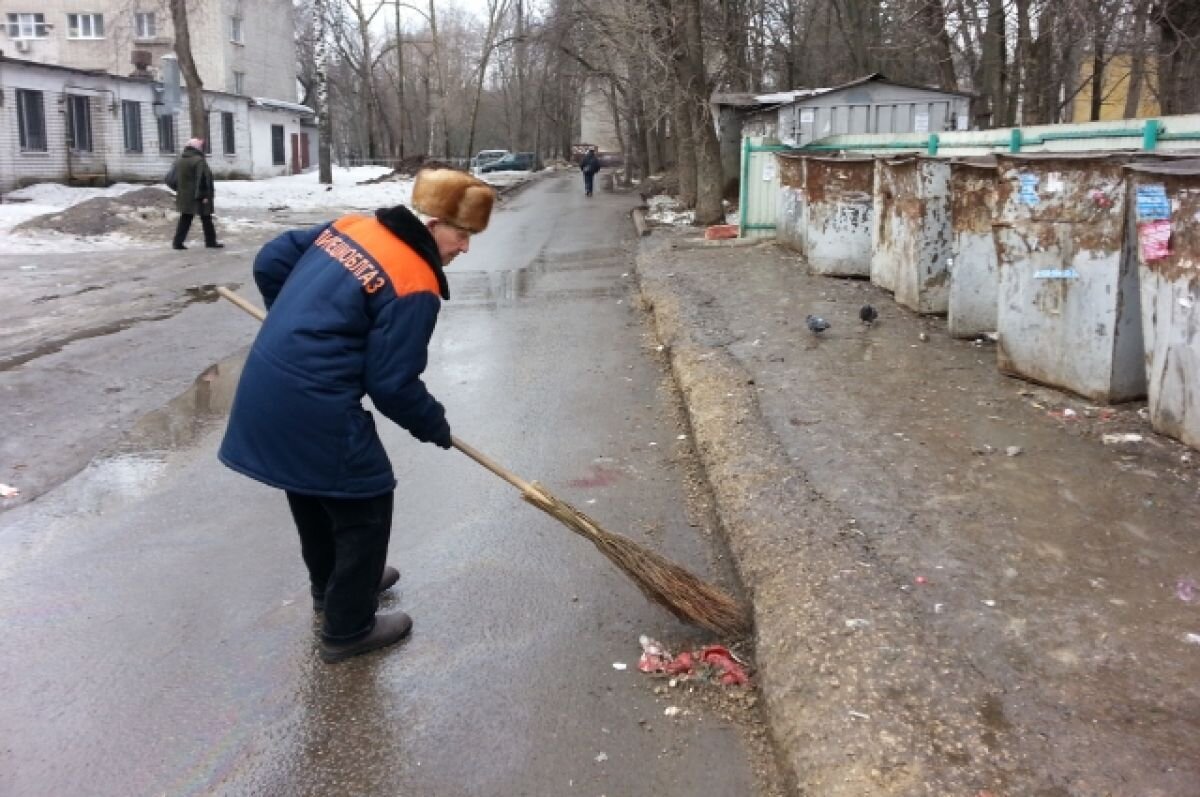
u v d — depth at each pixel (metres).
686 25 16.66
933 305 7.86
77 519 4.58
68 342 8.22
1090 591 3.27
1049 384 5.61
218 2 37.69
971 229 6.85
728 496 4.30
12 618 3.65
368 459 3.09
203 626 3.58
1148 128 7.45
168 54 37.00
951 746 2.48
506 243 16.59
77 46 38.09
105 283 11.55
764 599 3.36
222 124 34.56
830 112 17.55
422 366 3.08
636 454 5.41
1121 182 4.99
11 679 3.24
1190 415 4.51
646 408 6.30
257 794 2.68
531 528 4.42
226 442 3.14
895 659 2.87
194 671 3.29
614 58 26.06
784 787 2.60
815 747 2.55
